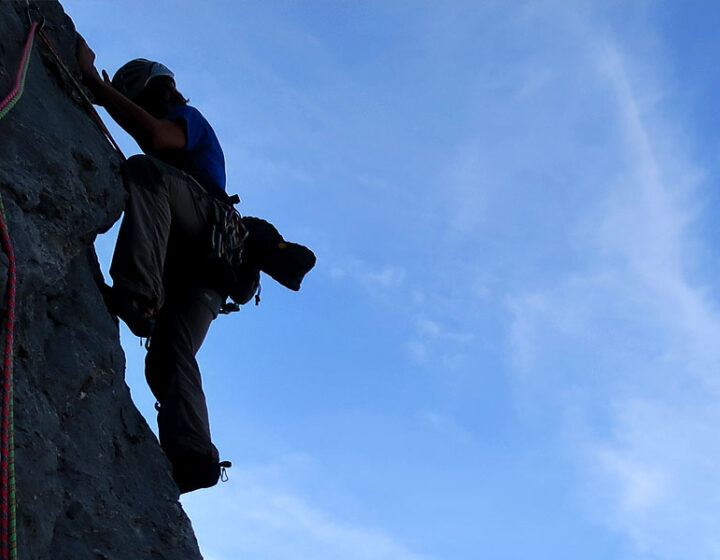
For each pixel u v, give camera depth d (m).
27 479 3.49
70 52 5.28
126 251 4.66
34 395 3.80
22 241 3.86
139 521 4.07
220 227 5.25
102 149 4.75
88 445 4.03
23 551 3.37
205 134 5.48
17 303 3.78
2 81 4.37
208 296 5.34
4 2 4.76
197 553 4.27
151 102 5.70
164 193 4.92
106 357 4.31
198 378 5.12
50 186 4.20
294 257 5.67
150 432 4.48
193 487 4.84
